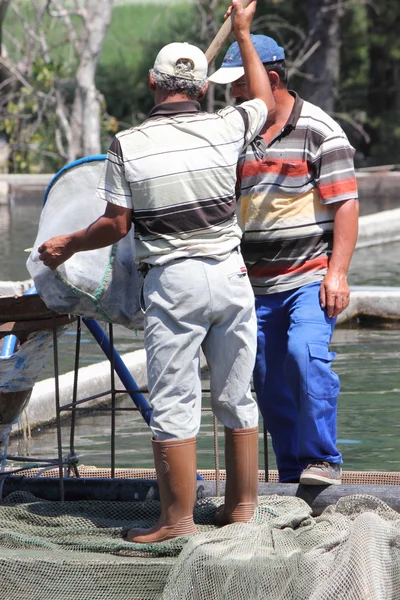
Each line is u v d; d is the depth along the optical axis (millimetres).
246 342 13453
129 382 17625
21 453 21922
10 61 88375
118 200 13086
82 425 24578
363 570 12516
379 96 100812
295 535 13602
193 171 12914
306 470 15078
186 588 12594
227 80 15148
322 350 14969
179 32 108938
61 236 13633
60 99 80250
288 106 15633
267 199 15742
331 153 15430
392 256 51219
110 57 116688
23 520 15078
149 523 14719
